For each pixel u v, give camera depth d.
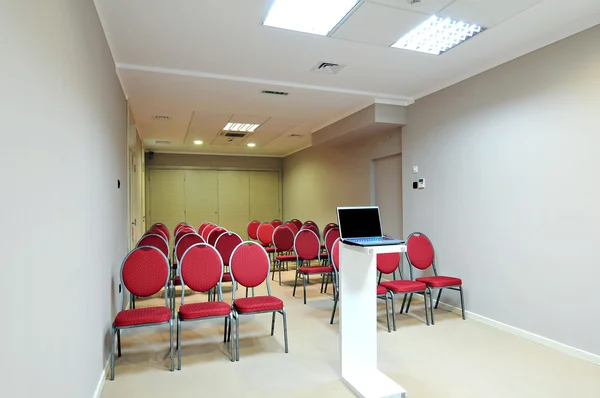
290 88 4.77
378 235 2.95
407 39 3.51
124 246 4.69
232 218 11.02
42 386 1.43
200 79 4.38
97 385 2.52
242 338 3.63
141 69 4.04
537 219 3.55
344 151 7.44
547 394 2.58
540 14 3.00
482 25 3.19
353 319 2.77
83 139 2.21
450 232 4.59
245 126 7.10
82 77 2.21
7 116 1.16
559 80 3.35
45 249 1.49
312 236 5.53
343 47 3.61
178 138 8.33
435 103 4.86
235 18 3.02
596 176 3.07
